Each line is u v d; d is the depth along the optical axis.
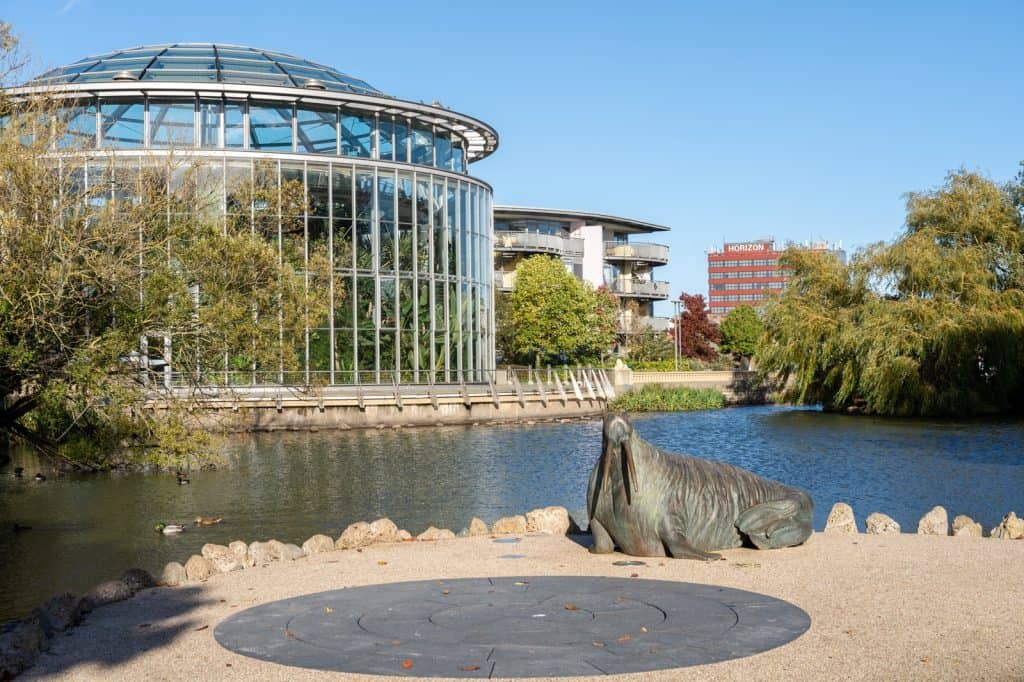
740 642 9.55
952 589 11.72
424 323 55.03
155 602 12.04
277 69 55.38
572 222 107.06
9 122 23.25
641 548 14.05
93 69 53.38
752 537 14.46
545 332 86.81
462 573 13.27
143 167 26.25
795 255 62.50
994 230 56.66
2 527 23.34
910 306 54.66
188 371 26.31
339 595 11.94
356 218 52.66
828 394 61.59
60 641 10.27
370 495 28.31
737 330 119.06
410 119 56.03
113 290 21.98
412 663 9.08
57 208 21.19
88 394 22.47
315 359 50.56
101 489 29.77
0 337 19.88
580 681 8.51
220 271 26.66
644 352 101.12
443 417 53.00
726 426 53.62
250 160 50.50
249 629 10.43
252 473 33.34
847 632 9.86
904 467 33.81
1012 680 8.38
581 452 39.75
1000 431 46.97
